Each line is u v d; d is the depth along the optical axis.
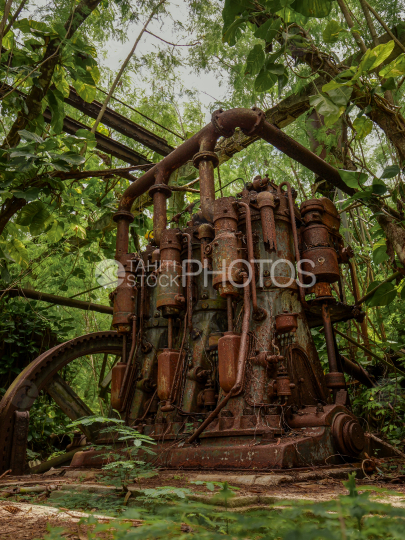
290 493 2.87
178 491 2.20
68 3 5.88
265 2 4.62
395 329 8.19
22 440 6.23
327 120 4.84
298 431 4.58
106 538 1.71
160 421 5.89
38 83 5.78
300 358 5.33
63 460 7.64
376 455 5.34
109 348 8.06
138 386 6.54
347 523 1.25
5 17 5.06
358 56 6.34
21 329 10.02
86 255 10.04
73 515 2.27
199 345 6.05
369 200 5.27
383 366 8.28
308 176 8.82
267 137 6.26
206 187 6.38
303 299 5.52
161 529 1.12
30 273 9.22
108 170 7.13
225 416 4.95
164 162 7.19
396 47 6.29
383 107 5.20
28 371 6.86
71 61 6.12
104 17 7.55
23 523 2.11
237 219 5.75
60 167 5.69
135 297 7.10
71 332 13.32
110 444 6.25
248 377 5.05
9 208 6.12
